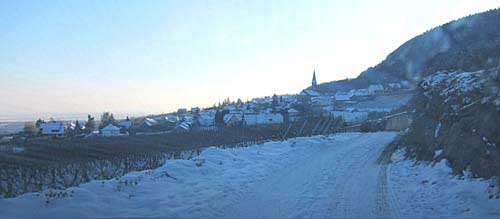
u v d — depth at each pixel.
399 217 8.22
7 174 14.44
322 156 19.70
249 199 10.02
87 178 15.34
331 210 8.88
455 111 13.72
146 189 10.35
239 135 33.53
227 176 13.08
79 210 8.01
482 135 10.76
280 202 9.68
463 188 9.67
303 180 12.77
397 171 14.05
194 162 14.40
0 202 8.01
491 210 8.08
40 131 50.69
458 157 11.67
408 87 102.81
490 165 9.79
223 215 8.50
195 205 9.12
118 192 9.73
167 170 12.69
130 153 22.20
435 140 14.59
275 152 21.06
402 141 22.27
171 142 27.48
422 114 18.78
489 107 11.19
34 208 7.96
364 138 31.92
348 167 15.51
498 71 12.52
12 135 39.53
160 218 8.05
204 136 31.73
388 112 62.59
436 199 9.48
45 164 17.77
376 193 10.54
